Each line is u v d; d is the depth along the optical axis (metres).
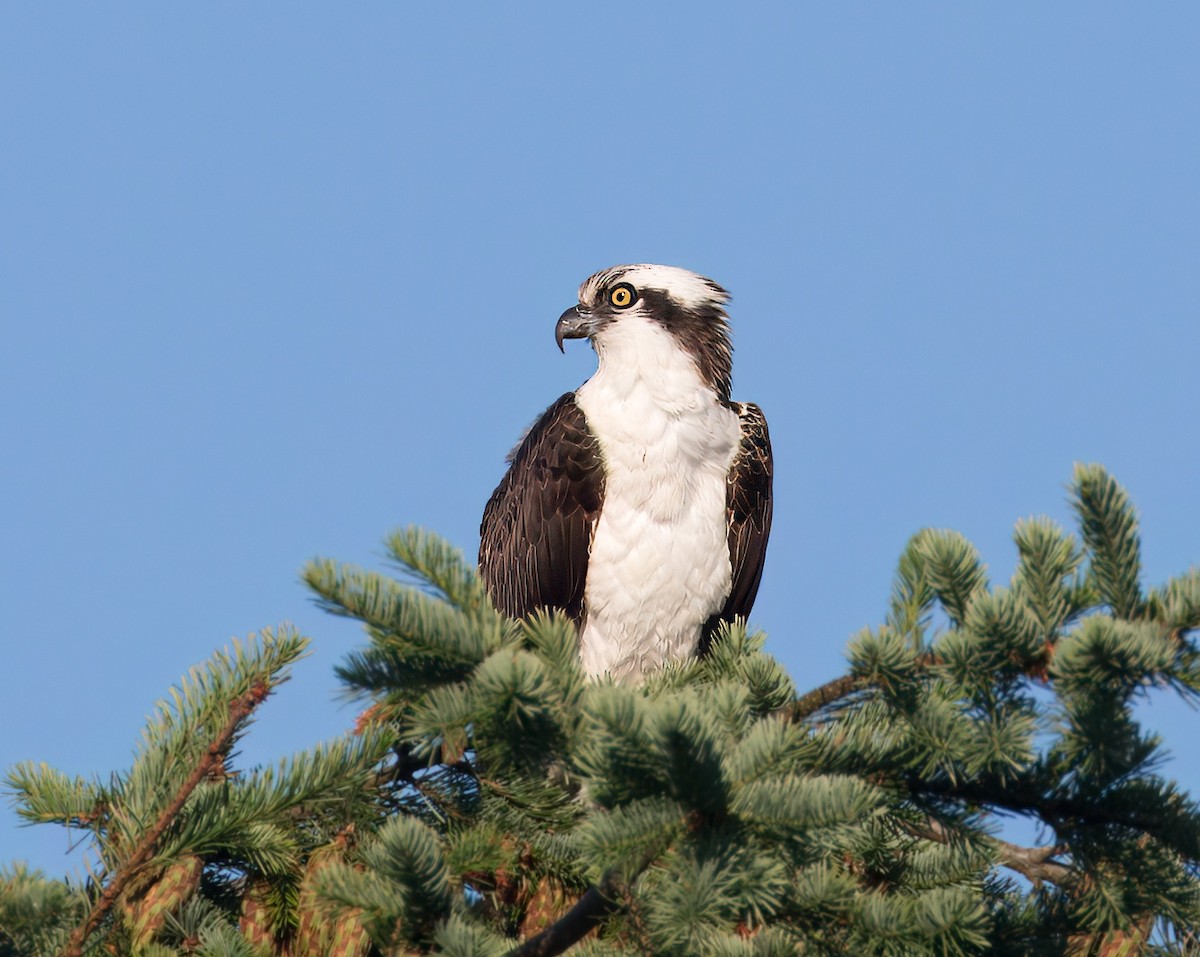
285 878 9.26
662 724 6.49
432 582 8.29
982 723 7.87
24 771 8.96
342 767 8.77
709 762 6.62
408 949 7.78
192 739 8.67
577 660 8.31
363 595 7.71
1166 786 8.23
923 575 8.30
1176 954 8.62
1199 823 8.10
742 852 6.77
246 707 8.43
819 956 7.73
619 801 6.96
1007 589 7.63
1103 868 8.32
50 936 8.03
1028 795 8.45
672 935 6.95
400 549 8.30
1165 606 7.48
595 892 7.30
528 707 7.50
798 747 7.29
